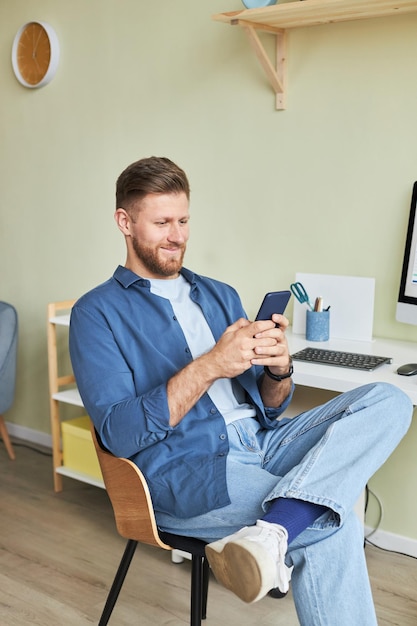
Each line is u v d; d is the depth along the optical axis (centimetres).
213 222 284
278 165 263
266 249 271
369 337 241
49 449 357
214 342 181
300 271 264
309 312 241
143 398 157
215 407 171
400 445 248
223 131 276
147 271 177
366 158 244
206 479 159
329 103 249
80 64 317
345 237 252
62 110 327
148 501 156
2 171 358
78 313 170
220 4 269
